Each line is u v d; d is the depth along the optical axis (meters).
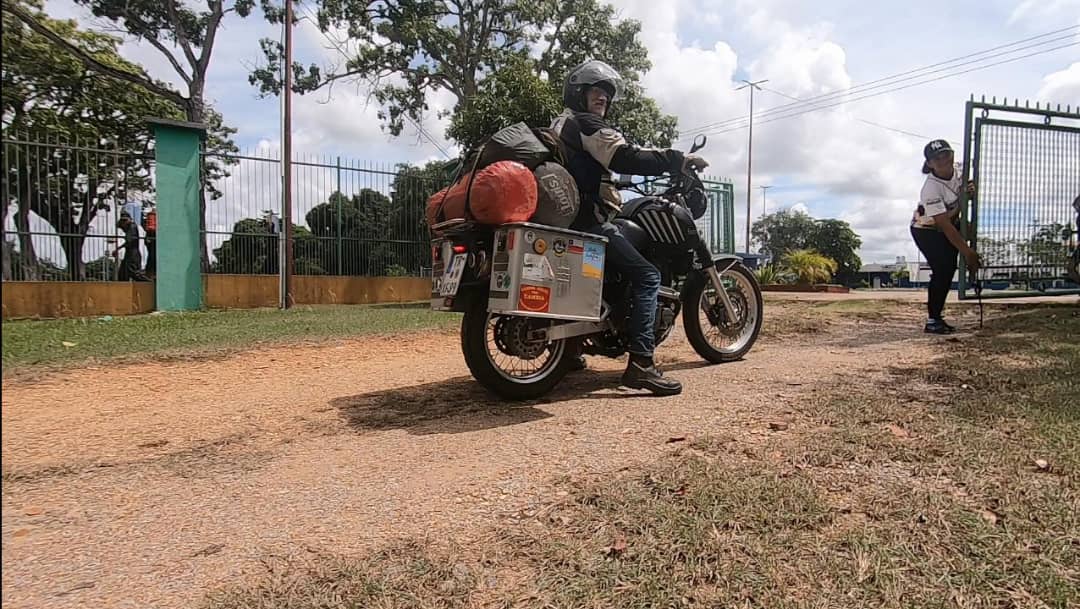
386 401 3.67
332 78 19.16
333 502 2.19
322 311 10.05
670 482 2.14
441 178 13.38
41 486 2.41
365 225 12.76
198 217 10.66
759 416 2.98
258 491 2.32
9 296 9.35
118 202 10.29
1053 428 2.54
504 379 3.48
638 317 3.62
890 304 8.26
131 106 19.16
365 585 1.63
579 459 2.51
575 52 16.67
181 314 9.69
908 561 1.64
